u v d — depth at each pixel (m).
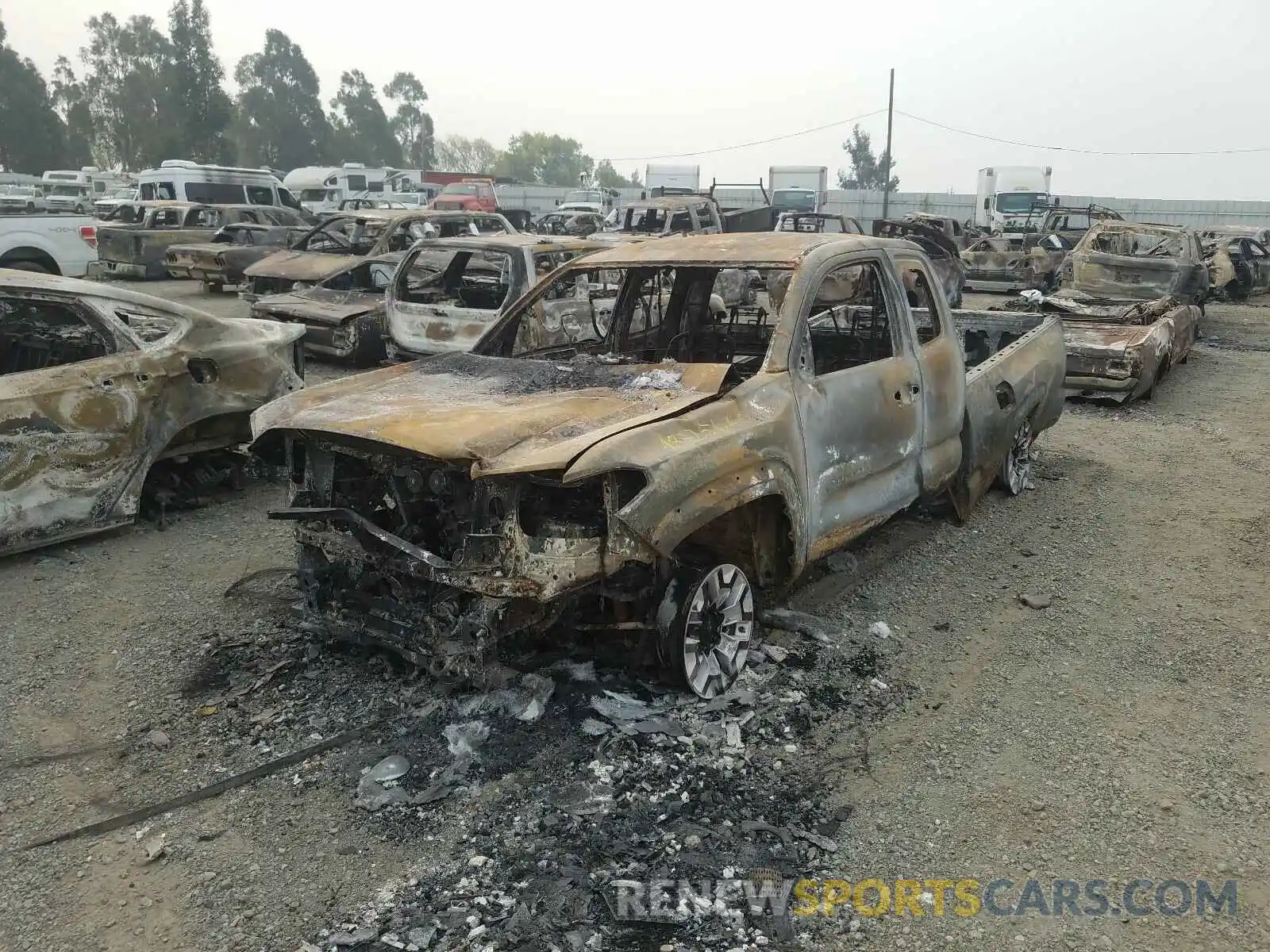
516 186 53.66
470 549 3.46
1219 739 3.73
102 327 5.87
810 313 4.40
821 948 2.67
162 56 80.81
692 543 4.12
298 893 2.88
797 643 4.48
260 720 3.80
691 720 3.76
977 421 5.90
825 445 4.34
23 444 5.35
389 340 10.26
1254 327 16.75
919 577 5.34
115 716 3.90
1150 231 15.75
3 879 2.96
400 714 3.81
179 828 3.19
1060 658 4.41
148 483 6.41
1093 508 6.63
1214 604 5.01
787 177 34.75
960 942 2.70
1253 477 7.40
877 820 3.22
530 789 3.33
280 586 5.15
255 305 11.55
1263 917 2.79
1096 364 9.75
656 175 36.22
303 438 3.95
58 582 5.25
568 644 4.01
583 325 8.39
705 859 2.98
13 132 72.94
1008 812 3.27
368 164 93.69
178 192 24.39
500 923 2.72
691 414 3.75
